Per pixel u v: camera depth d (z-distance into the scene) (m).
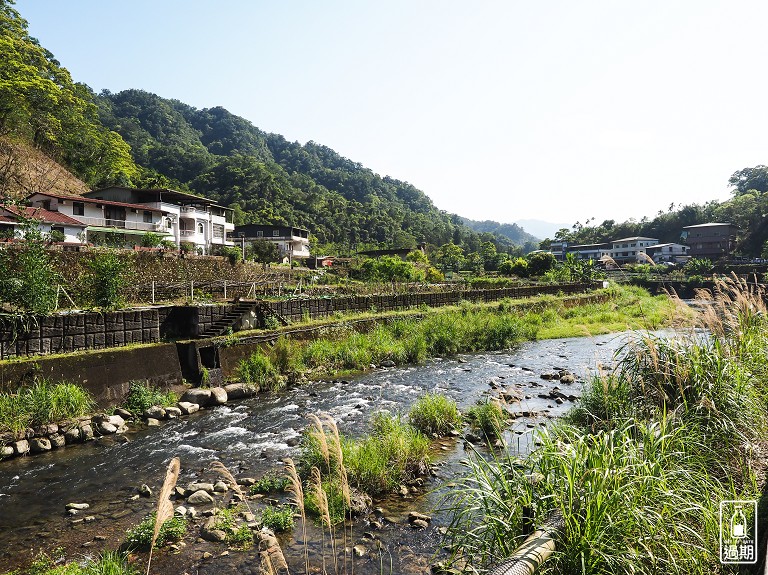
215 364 16.45
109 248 23.48
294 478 3.77
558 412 12.58
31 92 44.59
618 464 4.33
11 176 39.72
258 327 20.19
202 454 10.50
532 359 21.75
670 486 4.49
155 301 20.55
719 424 6.19
